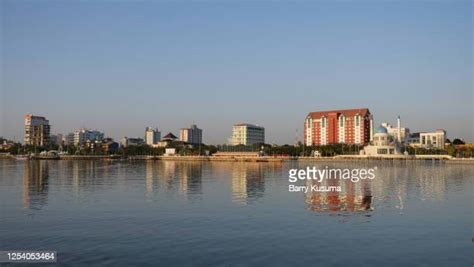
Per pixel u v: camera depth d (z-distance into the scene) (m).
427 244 44.72
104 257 40.25
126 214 61.56
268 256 40.56
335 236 47.94
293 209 66.00
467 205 70.88
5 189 97.19
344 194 86.50
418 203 73.19
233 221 56.16
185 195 85.25
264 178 135.75
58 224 54.38
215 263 38.50
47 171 175.25
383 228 51.91
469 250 42.66
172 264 38.22
